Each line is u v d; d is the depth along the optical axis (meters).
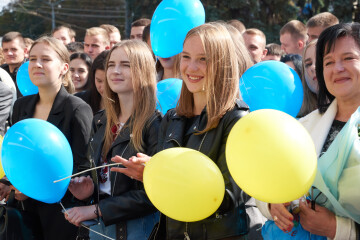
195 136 2.42
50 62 3.49
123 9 23.84
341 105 2.30
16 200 3.38
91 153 3.10
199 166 2.04
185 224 2.32
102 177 3.02
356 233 2.05
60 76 3.56
